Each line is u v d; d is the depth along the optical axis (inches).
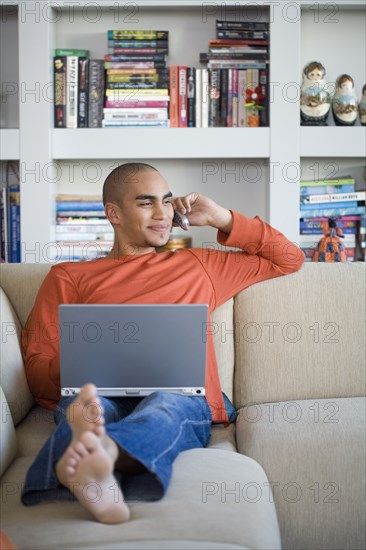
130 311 69.6
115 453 55.6
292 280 87.8
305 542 70.2
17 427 76.1
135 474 60.6
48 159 130.8
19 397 76.2
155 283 84.2
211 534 50.4
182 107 131.8
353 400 82.0
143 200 88.1
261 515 54.9
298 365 84.7
